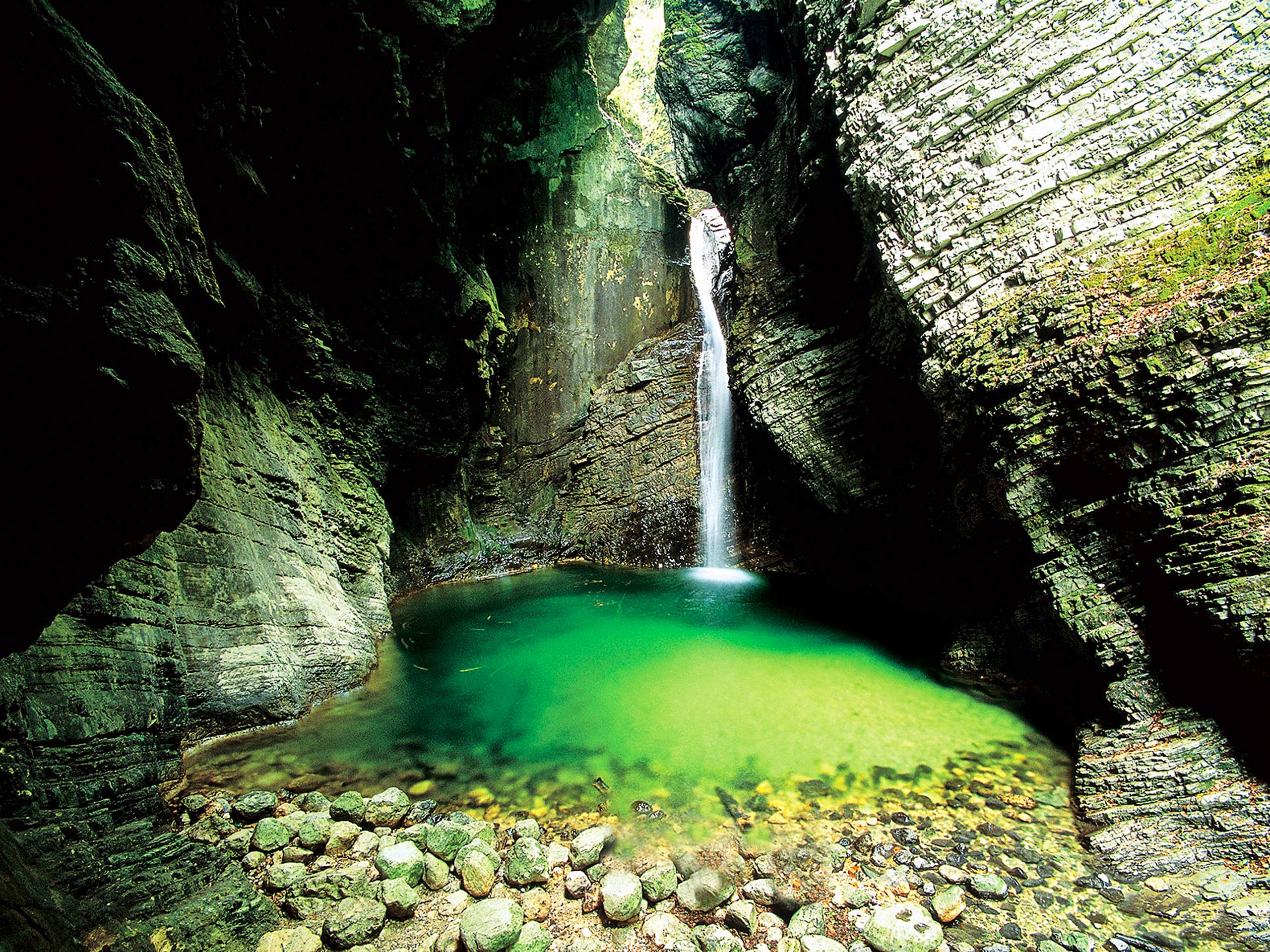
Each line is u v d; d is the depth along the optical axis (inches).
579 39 570.6
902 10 264.4
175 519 98.7
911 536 329.1
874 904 140.6
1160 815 155.8
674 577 524.1
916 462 312.0
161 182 86.0
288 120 289.3
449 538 552.7
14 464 75.7
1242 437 169.2
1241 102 196.5
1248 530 163.3
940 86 251.8
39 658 122.8
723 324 573.0
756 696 258.2
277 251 320.8
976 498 251.9
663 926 133.0
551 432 681.0
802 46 366.0
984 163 239.1
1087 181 220.2
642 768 204.8
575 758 212.8
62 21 70.5
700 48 522.3
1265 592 157.0
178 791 174.7
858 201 289.7
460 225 539.8
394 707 259.1
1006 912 137.3
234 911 118.6
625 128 799.7
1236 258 182.5
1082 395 202.5
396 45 327.6
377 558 387.9
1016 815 171.5
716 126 516.1
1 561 80.9
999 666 254.2
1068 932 130.9
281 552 264.2
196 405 90.5
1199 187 200.2
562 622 399.2
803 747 213.5
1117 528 197.2
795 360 412.5
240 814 165.9
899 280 263.1
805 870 152.5
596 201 686.5
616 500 628.7
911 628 331.6
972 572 274.1
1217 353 175.0
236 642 218.1
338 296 382.3
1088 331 204.2
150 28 189.2
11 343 68.7
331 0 274.4
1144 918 133.8
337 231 352.8
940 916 135.1
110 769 128.4
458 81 459.8
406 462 474.9
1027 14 233.9
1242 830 145.0
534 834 166.6
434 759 213.6
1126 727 183.9
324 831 157.4
